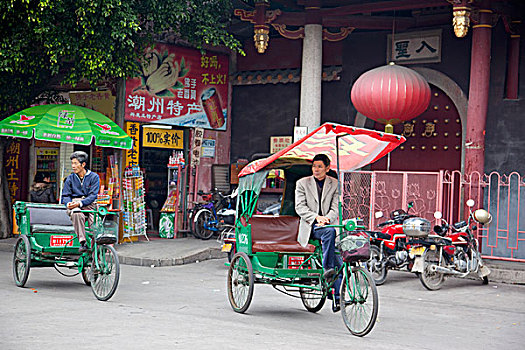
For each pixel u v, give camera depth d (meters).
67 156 17.20
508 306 9.35
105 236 8.58
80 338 6.25
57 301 8.46
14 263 9.98
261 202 16.02
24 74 15.62
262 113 18.02
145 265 13.02
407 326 7.57
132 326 6.89
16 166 17.33
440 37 15.71
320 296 8.26
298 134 13.89
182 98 16.84
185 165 17.06
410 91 13.46
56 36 13.50
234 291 8.31
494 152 14.91
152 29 15.34
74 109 14.12
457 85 15.50
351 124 16.86
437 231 11.32
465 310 8.90
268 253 7.99
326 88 17.27
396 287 10.90
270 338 6.51
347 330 7.21
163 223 16.44
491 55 15.02
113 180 15.21
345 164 8.62
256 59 17.95
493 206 14.48
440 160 15.94
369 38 16.67
